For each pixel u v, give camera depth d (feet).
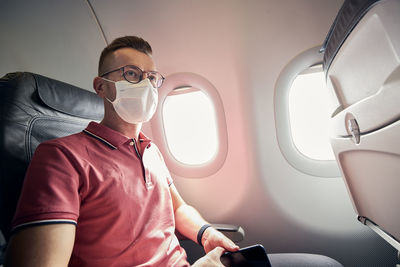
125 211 2.14
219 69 4.55
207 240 2.82
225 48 4.39
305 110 4.46
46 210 1.65
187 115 5.03
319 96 4.36
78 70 5.17
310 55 4.08
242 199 4.97
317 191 4.54
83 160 2.10
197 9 4.17
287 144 4.54
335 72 3.02
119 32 4.62
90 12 4.55
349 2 2.18
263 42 4.23
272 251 4.87
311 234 4.60
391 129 1.96
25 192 1.73
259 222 4.93
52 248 1.58
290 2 3.87
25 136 2.24
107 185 2.12
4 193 1.99
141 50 2.93
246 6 4.02
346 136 2.92
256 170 4.80
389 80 1.88
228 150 4.87
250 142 4.74
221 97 4.68
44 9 4.78
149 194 2.45
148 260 2.21
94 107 3.30
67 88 2.93
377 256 4.25
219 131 4.82
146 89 2.72
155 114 5.06
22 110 2.28
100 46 4.83
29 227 1.57
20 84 2.35
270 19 4.05
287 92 4.36
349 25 2.28
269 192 4.80
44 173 1.81
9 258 1.50
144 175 2.48
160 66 4.77
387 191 2.48
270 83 4.42
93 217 2.03
